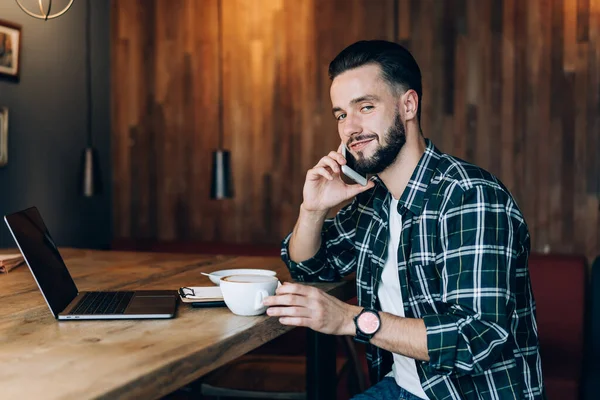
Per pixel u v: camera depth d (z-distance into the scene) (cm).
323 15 367
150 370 100
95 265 217
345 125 161
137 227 406
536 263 311
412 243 155
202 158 392
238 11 381
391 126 159
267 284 139
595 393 256
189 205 396
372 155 160
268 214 382
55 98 363
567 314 301
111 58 405
